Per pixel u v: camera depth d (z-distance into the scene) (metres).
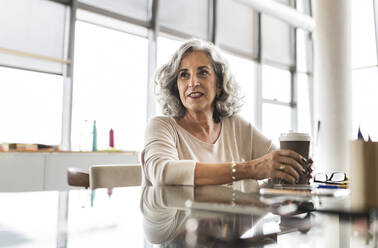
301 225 0.48
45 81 3.43
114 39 4.18
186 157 1.13
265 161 0.80
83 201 0.60
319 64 4.62
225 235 0.37
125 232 0.37
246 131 1.36
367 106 6.08
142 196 0.65
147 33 4.43
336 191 0.60
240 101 1.38
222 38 5.41
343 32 4.55
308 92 6.86
